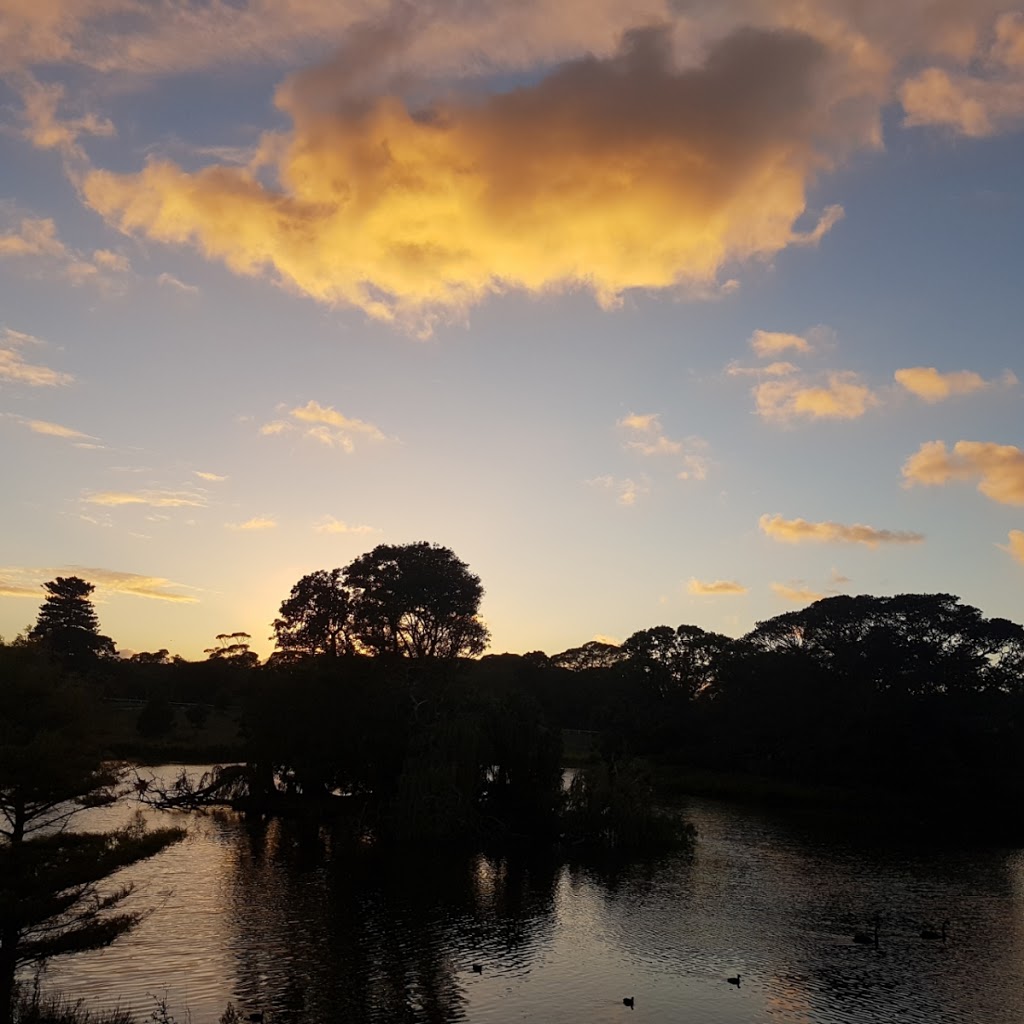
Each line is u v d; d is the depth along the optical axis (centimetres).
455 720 6588
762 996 3219
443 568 8338
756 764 10875
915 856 6322
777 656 11081
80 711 2703
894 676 9731
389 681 7631
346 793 8056
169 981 3161
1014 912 4622
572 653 18012
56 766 2494
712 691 13225
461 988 3198
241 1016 2838
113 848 2738
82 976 3186
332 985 3183
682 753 11775
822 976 3459
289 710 7506
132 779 8544
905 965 3619
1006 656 10031
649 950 3756
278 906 4325
